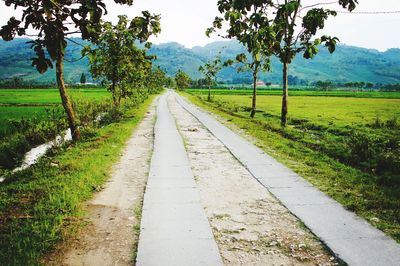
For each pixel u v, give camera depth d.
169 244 4.80
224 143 13.16
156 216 5.81
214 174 8.65
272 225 5.55
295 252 4.66
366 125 21.84
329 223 5.52
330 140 15.23
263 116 27.84
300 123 24.06
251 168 9.20
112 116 22.16
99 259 4.43
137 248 4.70
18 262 4.17
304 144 13.78
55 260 4.38
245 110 33.50
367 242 4.84
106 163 9.53
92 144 12.40
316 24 15.02
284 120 18.05
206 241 4.89
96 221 5.64
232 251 4.69
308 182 7.86
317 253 4.63
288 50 15.78
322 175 8.44
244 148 12.13
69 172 8.40
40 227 5.19
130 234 5.18
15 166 12.02
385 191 7.00
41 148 15.13
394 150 11.56
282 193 7.08
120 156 10.80
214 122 20.34
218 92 95.31
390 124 21.33
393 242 4.83
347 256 4.45
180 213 5.95
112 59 22.00
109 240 4.96
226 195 7.01
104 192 7.16
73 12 7.07
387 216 5.76
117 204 6.45
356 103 50.91
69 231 5.18
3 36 7.76
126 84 24.98
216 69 49.38
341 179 8.01
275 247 4.81
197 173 8.74
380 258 4.39
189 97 61.19
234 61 24.19
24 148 14.66
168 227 5.37
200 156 10.85
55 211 5.82
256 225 5.55
